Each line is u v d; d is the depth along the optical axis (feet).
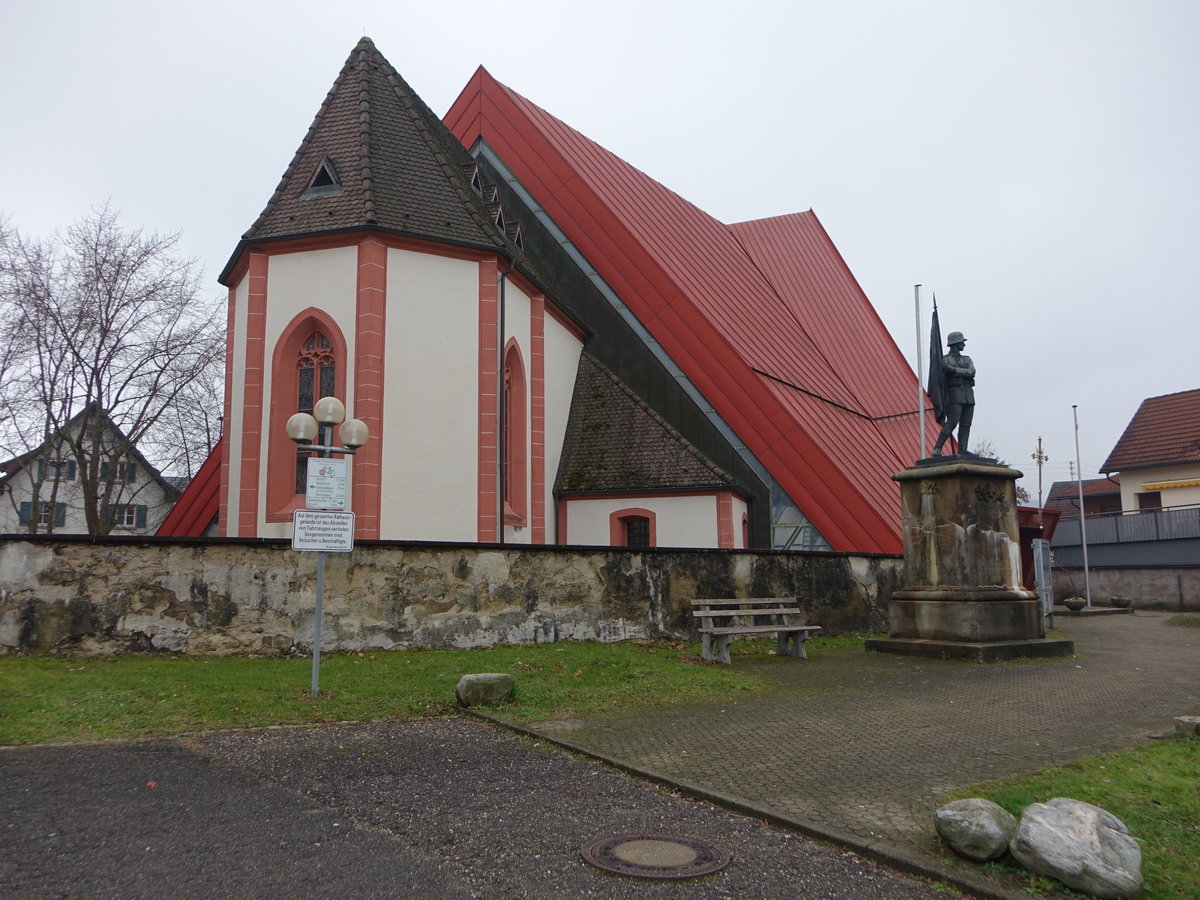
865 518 65.05
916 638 45.83
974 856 15.64
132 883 14.43
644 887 14.67
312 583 38.50
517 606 42.73
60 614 35.29
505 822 17.85
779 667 40.24
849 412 82.89
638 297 76.74
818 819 17.97
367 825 17.52
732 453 71.36
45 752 22.97
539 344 68.54
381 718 27.94
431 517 56.90
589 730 26.37
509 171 83.56
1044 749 23.80
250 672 33.17
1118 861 14.39
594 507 70.23
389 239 57.77
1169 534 120.06
